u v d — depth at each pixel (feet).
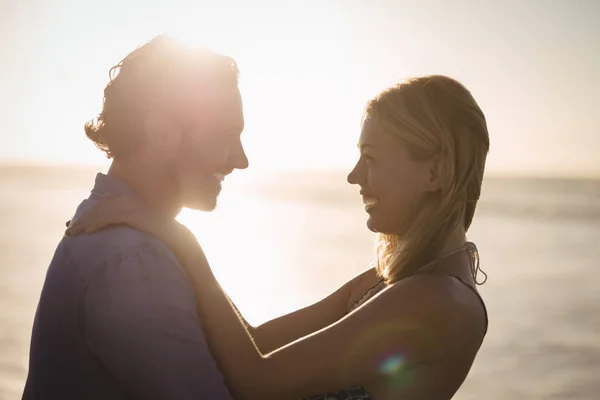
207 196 6.48
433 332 6.48
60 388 5.96
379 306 6.61
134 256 5.78
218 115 6.32
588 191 414.82
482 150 6.93
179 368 5.78
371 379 6.57
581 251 107.65
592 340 51.78
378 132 7.02
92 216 6.04
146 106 6.16
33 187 286.05
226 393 6.05
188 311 5.93
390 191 6.99
